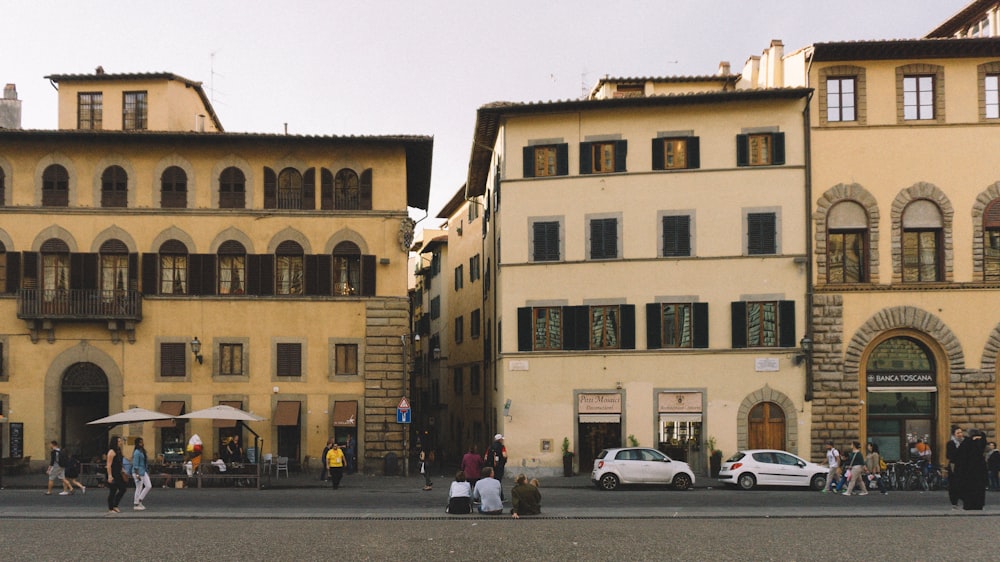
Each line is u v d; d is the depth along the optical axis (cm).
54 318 3912
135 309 3938
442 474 4303
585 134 4003
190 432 3966
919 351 3906
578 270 3962
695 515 2344
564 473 3866
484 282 5066
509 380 3962
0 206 3988
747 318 3856
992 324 3834
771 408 3847
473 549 1800
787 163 3881
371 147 4128
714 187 3906
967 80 3872
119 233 4016
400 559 1688
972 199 3853
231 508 2564
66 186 4025
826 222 3869
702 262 3891
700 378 3862
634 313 3906
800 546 1828
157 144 4053
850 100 3906
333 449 3331
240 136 3981
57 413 3941
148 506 2628
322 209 4081
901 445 3869
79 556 1736
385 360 4041
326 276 4056
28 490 3200
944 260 3834
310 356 4031
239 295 4019
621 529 2097
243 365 4000
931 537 1938
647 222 3931
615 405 3894
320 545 1856
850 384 3825
